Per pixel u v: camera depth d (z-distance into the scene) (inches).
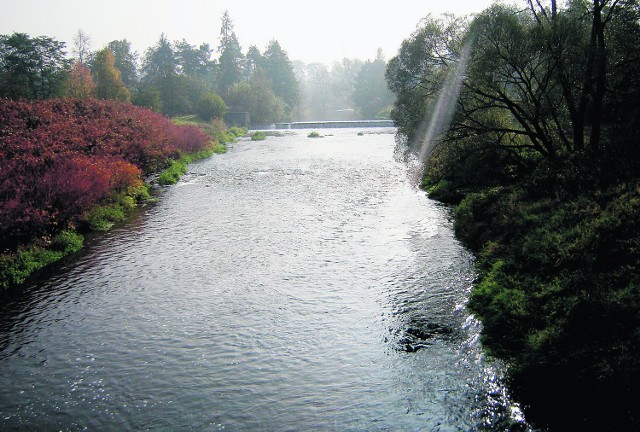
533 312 475.5
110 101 1989.4
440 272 653.3
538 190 767.7
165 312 578.6
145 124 1756.9
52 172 965.2
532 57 808.3
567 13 877.2
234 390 423.2
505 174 936.3
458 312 534.3
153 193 1267.2
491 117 956.0
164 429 377.4
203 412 395.9
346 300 589.3
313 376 438.0
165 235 887.1
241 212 1047.0
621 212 552.4
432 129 908.6
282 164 1775.3
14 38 2746.1
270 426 375.2
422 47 909.2
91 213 963.3
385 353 466.6
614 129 849.5
